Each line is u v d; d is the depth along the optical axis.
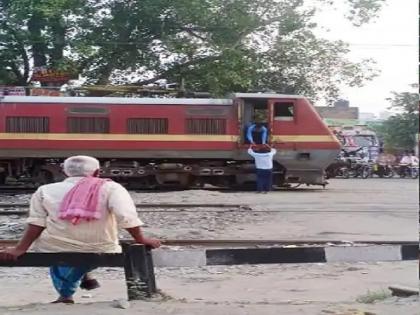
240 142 25.56
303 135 25.81
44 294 8.23
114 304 6.04
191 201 20.47
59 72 35.09
